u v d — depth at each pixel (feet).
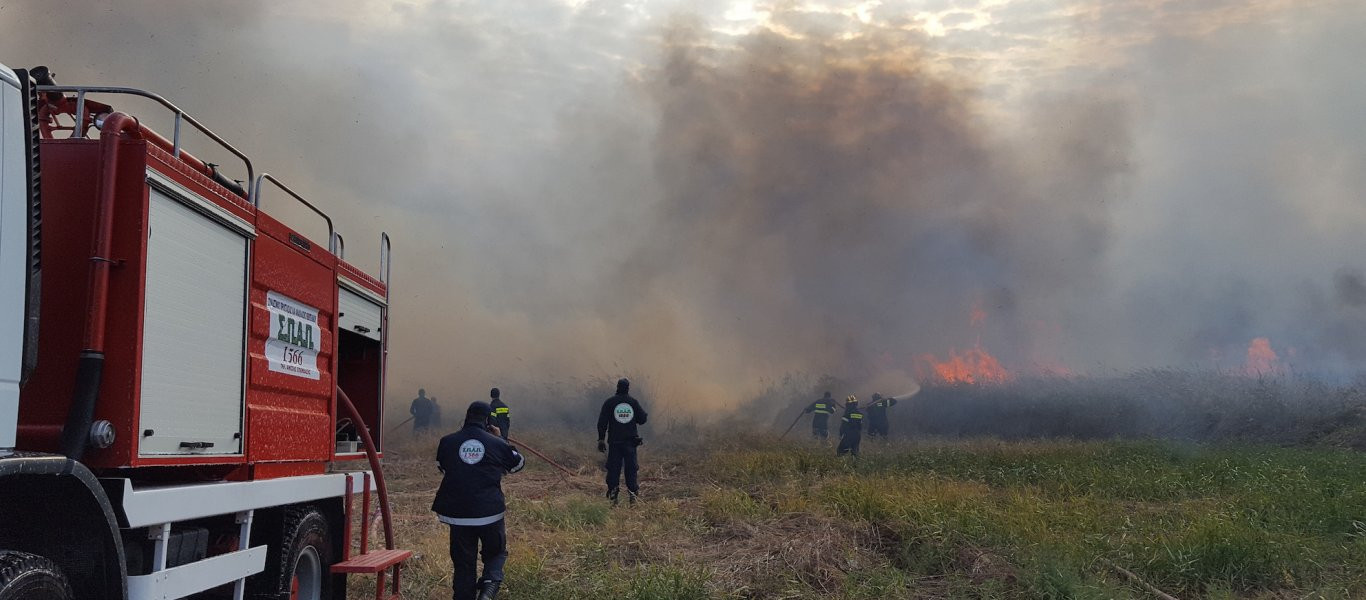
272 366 17.34
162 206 13.78
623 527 33.73
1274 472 42.65
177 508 14.17
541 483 51.49
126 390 12.94
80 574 12.75
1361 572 24.94
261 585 17.92
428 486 51.24
